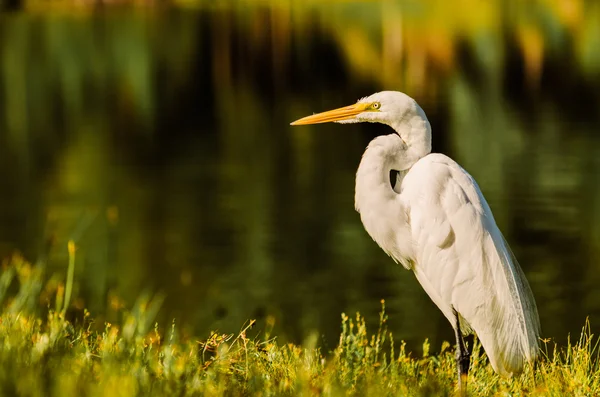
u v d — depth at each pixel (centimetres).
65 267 1321
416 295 1165
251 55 4259
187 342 587
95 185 1953
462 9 5566
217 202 1758
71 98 3322
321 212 1658
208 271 1293
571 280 1204
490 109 2914
